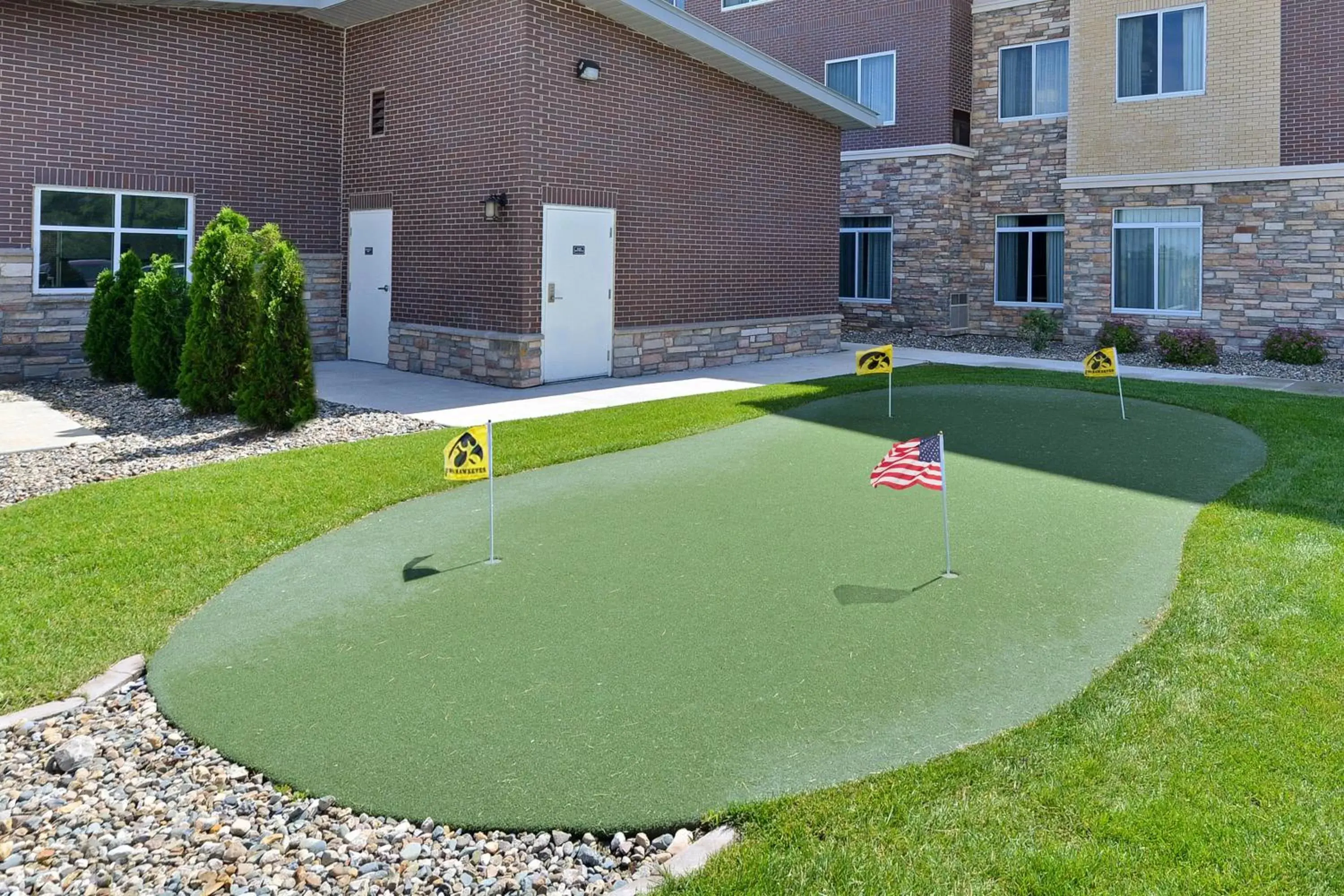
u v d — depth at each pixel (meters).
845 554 5.91
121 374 12.58
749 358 15.92
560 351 13.14
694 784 3.44
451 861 3.07
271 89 14.45
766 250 16.11
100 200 13.12
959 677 4.26
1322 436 9.21
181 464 8.20
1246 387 13.08
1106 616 4.93
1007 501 7.08
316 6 13.81
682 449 8.89
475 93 12.98
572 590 5.36
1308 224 16.03
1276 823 3.06
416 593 5.32
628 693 4.14
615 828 3.21
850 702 4.04
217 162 14.01
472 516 6.78
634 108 13.76
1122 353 17.67
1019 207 20.22
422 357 14.04
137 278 12.57
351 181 15.13
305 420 9.59
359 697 4.13
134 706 4.12
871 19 21.22
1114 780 3.35
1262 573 5.41
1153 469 8.05
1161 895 2.75
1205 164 16.92
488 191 12.91
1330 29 15.58
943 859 2.96
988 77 20.42
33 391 11.98
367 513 6.83
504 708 4.02
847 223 22.06
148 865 3.08
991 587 5.34
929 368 14.97
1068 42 19.27
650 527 6.49
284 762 3.64
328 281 15.34
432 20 13.52
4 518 6.52
